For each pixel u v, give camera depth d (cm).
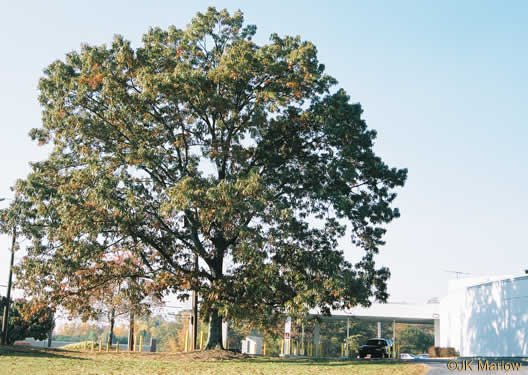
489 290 5053
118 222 2945
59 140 3272
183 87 2922
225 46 3341
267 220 2909
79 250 3031
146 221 3184
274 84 3136
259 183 2706
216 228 3122
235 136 3216
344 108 3312
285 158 3375
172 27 3294
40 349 3175
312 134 3431
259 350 6247
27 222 3262
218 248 3294
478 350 5216
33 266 3188
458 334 5791
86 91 3067
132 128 3147
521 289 4531
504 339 4728
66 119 3136
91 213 2947
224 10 3338
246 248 2784
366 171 3397
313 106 3384
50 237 3225
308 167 3309
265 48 3070
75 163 3309
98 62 3058
